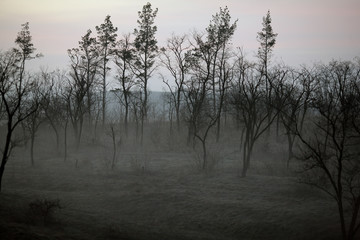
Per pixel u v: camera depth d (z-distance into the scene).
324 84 31.69
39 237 13.80
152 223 20.86
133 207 23.16
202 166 32.19
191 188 26.27
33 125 35.81
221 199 23.16
